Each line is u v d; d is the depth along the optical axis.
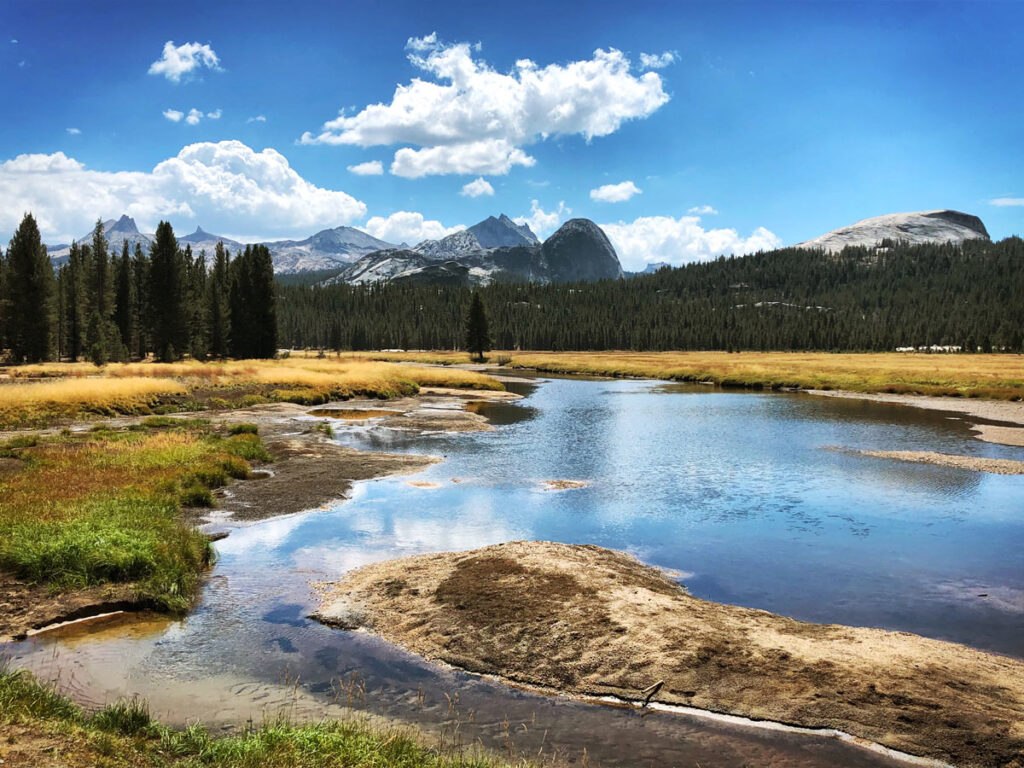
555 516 18.72
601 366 103.00
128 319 92.00
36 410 33.12
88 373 55.00
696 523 18.11
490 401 54.09
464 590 12.22
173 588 12.07
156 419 33.75
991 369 81.00
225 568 13.96
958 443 32.59
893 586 13.41
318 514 18.55
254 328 92.81
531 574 12.89
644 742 7.80
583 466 26.30
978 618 11.84
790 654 9.75
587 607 11.31
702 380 80.88
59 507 15.20
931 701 8.45
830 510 19.61
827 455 29.08
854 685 8.85
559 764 7.25
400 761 6.75
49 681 8.62
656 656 9.73
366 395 54.25
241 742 6.89
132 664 9.48
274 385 52.00
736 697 8.74
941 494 21.73
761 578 13.84
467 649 10.17
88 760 5.89
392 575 13.27
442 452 29.34
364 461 26.45
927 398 56.31
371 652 10.16
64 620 10.87
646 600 11.71
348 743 7.02
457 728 8.02
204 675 9.23
